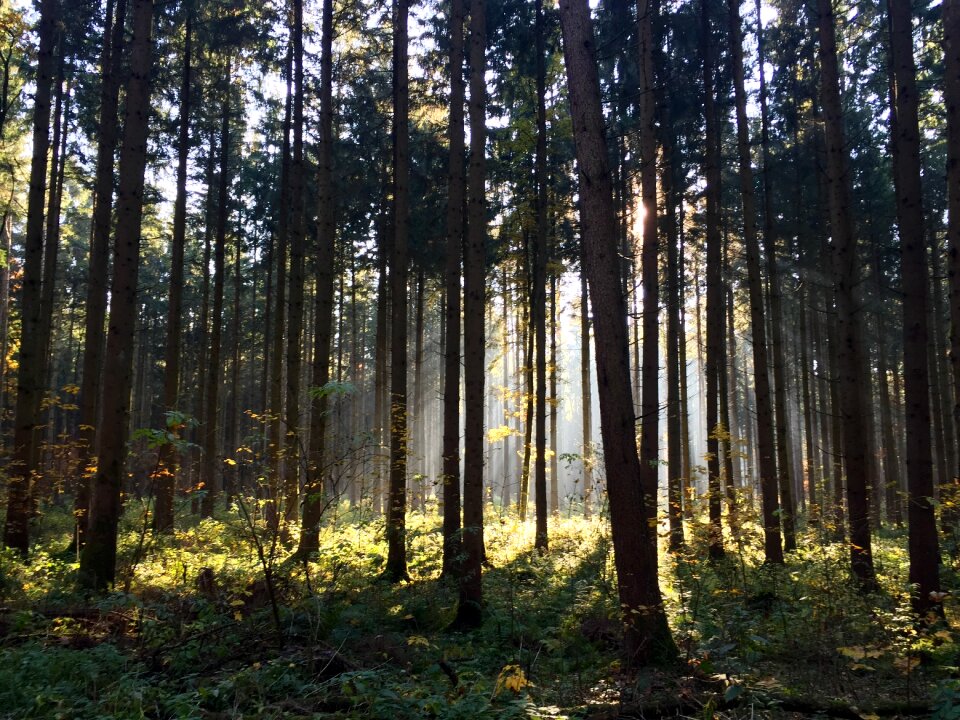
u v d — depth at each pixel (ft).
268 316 93.50
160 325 129.80
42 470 53.42
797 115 62.69
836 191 36.88
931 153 71.67
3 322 72.69
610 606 30.22
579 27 24.89
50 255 64.13
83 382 48.21
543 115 56.70
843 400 35.53
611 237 24.12
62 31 56.95
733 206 77.10
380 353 80.89
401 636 26.94
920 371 27.55
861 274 73.10
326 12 49.85
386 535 40.81
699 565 42.27
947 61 27.71
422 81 64.28
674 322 58.39
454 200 40.47
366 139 74.08
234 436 91.40
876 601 28.73
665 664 22.00
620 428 23.43
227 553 40.11
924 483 26.91
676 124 59.36
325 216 48.03
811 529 38.78
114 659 19.79
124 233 33.17
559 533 60.95
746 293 100.42
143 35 34.30
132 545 44.50
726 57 57.52
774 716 17.71
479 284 35.32
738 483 105.09
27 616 23.82
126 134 33.58
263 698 17.89
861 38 61.98
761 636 25.32
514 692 20.04
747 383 126.93
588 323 80.02
